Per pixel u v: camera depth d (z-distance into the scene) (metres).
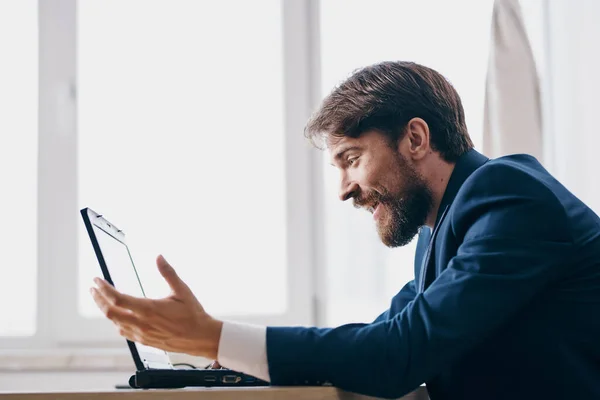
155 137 3.07
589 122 2.78
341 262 2.99
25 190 3.06
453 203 1.26
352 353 1.10
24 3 3.11
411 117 1.35
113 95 3.08
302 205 3.02
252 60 3.09
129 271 1.57
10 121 3.08
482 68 2.96
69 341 2.99
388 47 3.05
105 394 1.04
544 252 1.15
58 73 3.08
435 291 1.14
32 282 3.03
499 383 1.18
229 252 3.03
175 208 3.04
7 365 2.79
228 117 3.07
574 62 2.84
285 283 3.01
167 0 3.11
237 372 1.24
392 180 1.35
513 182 1.21
